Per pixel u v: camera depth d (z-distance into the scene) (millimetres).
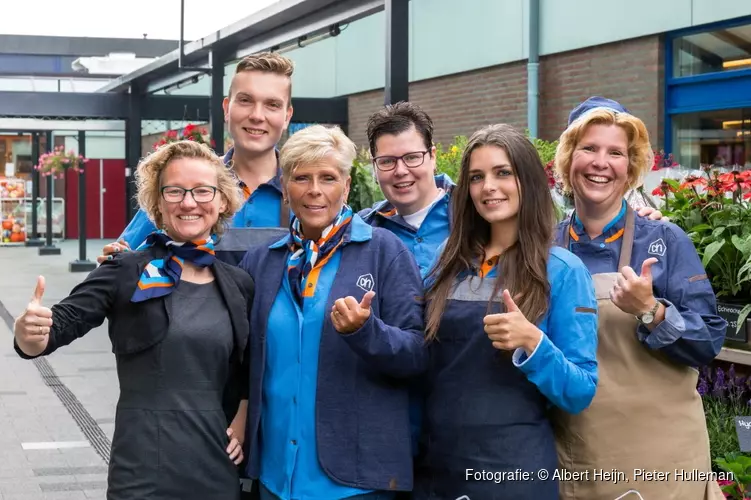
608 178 3465
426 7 14352
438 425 3162
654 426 3283
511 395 3090
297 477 3180
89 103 18562
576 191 3541
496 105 13016
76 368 10258
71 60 27922
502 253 3184
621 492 3262
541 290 3082
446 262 3252
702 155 10188
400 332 3121
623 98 10992
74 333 3117
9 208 30344
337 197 3258
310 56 18062
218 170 3352
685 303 3361
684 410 3324
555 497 3131
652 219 3604
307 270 3277
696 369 3402
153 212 3355
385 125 3990
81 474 6453
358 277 3248
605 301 3346
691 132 10328
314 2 8984
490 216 3158
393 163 3992
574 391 2969
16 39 27781
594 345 3092
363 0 8453
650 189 6559
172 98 18312
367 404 3188
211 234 3436
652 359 3305
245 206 3990
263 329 3293
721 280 5133
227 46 12242
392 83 7332
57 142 32562
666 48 10555
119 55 21688
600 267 3486
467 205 3266
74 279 19531
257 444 3297
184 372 3145
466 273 3236
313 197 3227
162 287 3170
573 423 3299
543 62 12109
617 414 3281
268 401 3270
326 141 3225
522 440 3074
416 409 3398
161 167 3305
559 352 2953
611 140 3455
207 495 3135
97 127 19781
